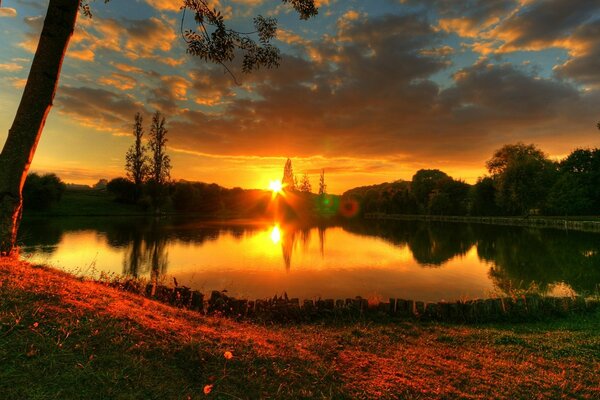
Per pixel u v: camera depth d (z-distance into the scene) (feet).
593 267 71.51
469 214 288.92
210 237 117.08
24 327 13.51
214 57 29.86
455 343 24.71
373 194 410.11
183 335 16.65
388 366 18.63
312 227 198.18
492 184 248.52
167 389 12.29
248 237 122.72
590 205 217.77
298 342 20.99
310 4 30.37
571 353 22.85
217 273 59.57
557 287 54.08
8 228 22.45
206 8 28.50
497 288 52.44
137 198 240.12
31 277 18.69
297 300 31.63
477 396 15.92
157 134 244.22
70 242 90.27
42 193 184.24
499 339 25.66
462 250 99.76
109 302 18.40
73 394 10.79
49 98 23.48
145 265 64.85
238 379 14.03
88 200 232.12
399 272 65.00
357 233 159.43
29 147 22.99
